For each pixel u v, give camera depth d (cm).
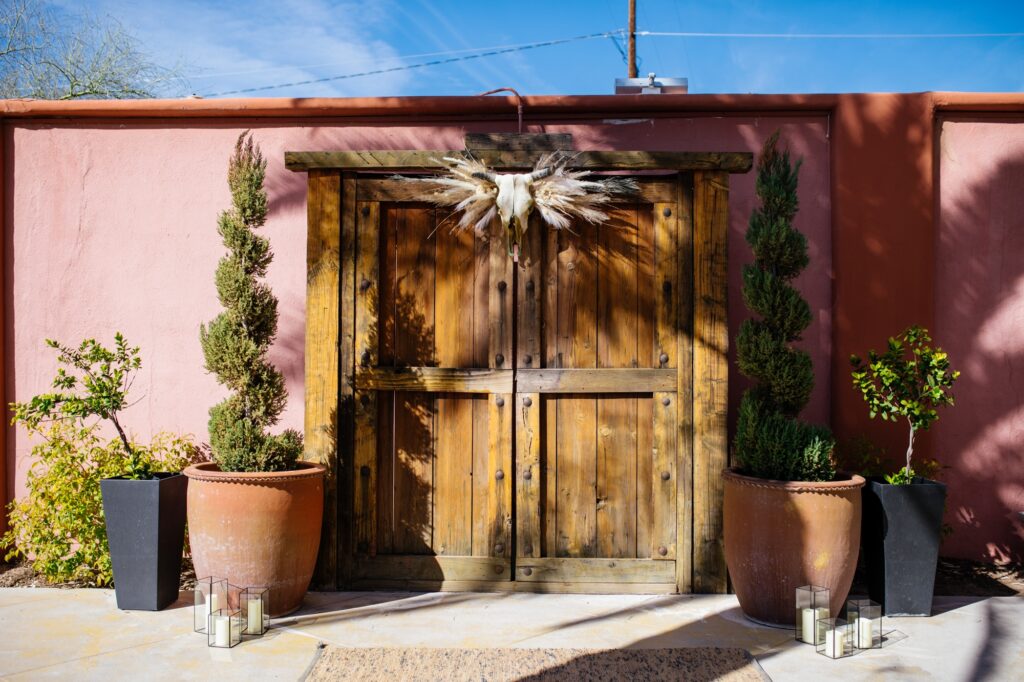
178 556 443
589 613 423
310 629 397
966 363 514
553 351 465
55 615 417
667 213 464
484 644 377
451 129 530
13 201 537
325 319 464
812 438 411
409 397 468
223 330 430
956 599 449
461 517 464
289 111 525
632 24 1720
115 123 537
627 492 463
